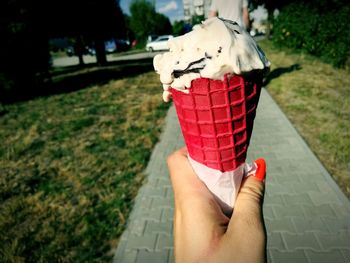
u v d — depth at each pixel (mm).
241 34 163
